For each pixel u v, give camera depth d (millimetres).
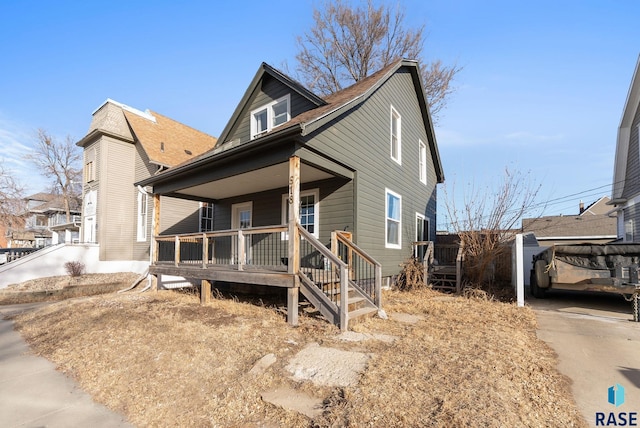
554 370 3625
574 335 4945
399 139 10844
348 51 19391
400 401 2895
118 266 14742
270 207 9773
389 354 4016
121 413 3205
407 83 11820
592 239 24984
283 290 8336
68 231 19547
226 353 4262
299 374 3594
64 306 7922
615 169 13516
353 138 7852
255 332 5094
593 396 3039
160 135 15812
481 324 5520
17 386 3879
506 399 2885
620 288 6746
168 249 13328
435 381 3236
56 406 3385
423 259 10430
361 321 5684
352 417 2693
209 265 7934
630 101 12102
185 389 3514
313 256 8523
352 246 6969
